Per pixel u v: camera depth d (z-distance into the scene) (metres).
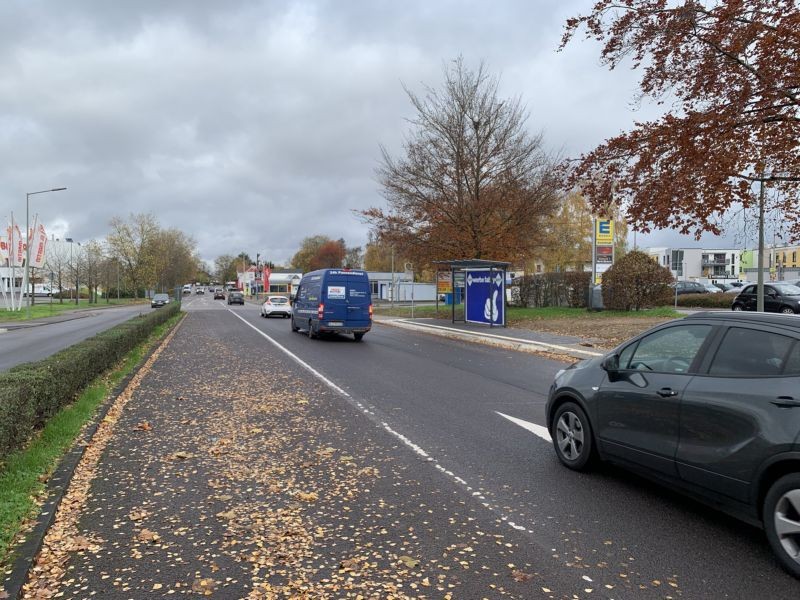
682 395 4.20
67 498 4.64
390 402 8.62
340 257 119.25
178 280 112.94
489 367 12.63
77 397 8.05
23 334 24.98
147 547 3.81
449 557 3.67
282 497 4.72
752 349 3.91
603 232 28.89
